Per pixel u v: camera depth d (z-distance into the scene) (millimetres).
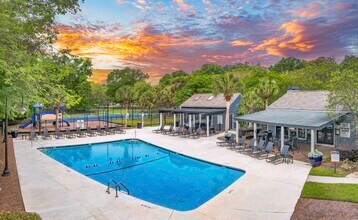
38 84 9969
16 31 7648
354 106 17328
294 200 11172
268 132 26125
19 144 25766
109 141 28797
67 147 26109
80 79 51719
